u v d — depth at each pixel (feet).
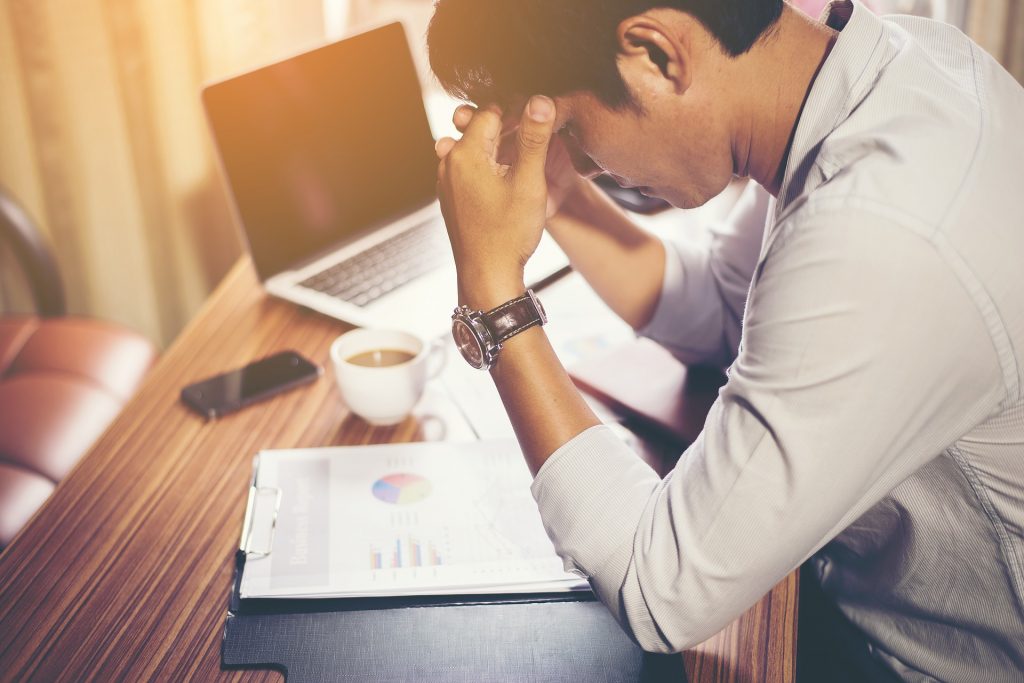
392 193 4.49
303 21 6.28
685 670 2.29
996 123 2.14
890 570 2.74
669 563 2.14
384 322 3.67
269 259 4.01
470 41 2.28
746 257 3.36
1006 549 2.44
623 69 2.18
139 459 2.99
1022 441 2.24
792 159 2.23
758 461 2.02
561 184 3.30
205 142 6.39
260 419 3.17
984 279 1.92
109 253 6.66
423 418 3.18
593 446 2.31
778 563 2.09
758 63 2.20
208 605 2.46
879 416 1.95
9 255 6.55
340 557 2.55
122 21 6.02
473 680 2.23
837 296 1.91
